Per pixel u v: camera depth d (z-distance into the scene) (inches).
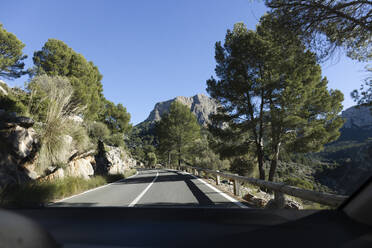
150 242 31.6
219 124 827.4
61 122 423.2
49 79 612.4
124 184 543.8
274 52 596.4
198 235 34.0
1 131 339.9
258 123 757.9
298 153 730.8
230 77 778.2
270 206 191.0
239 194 305.1
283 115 640.4
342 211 43.1
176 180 592.1
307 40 291.3
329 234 32.8
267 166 943.0
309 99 690.2
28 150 367.6
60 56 1135.0
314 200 135.8
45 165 388.8
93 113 1238.3
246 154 836.0
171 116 2223.2
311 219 39.9
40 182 331.6
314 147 698.2
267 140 756.6
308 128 698.8
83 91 1000.9
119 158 1181.7
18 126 366.9
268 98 733.9
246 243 30.9
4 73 1165.1
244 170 885.2
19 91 537.0
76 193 389.1
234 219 41.1
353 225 36.4
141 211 49.3
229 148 807.7
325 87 740.0
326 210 44.4
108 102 1894.7
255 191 411.5
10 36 1127.0
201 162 1674.5
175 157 2839.6
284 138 702.5
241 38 710.5
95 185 520.4
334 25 281.3
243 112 782.5
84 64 1224.2
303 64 326.3
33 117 458.0
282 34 299.0
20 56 1188.5
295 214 43.1
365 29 272.4
